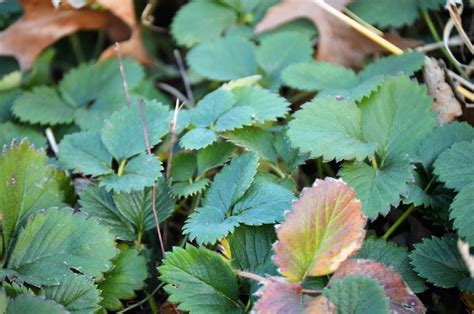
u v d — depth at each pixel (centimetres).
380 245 65
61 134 77
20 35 80
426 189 67
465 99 75
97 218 64
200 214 65
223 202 65
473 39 78
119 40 85
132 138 68
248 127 69
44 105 78
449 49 78
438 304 67
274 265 63
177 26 82
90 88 80
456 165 66
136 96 79
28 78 81
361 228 62
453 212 64
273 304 60
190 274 63
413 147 68
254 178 67
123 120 69
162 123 69
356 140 67
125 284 65
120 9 81
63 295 63
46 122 76
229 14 82
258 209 64
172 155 70
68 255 64
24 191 66
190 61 79
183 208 73
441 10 79
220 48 79
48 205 67
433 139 68
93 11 81
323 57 79
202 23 82
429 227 69
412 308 61
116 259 65
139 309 68
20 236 64
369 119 68
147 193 68
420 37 80
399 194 65
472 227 63
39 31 81
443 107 74
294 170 68
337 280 60
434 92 74
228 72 78
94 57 86
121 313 66
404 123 69
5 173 65
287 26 82
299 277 61
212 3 82
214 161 69
